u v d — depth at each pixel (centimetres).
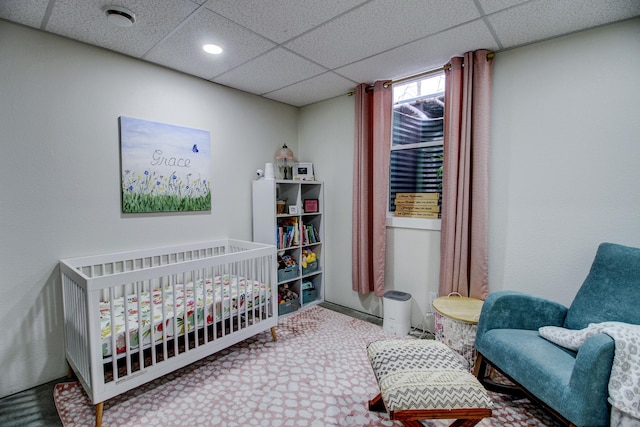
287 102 371
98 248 237
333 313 340
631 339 137
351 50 239
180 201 280
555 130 222
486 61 237
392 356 170
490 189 249
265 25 203
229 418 180
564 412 143
